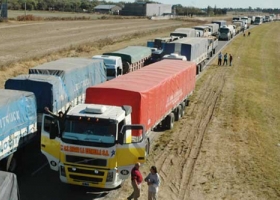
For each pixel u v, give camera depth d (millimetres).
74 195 15156
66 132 14227
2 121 14570
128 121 15414
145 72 22328
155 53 39750
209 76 43875
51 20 96125
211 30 80000
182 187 16500
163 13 172625
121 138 14086
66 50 50406
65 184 16047
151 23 114250
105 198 15000
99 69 26047
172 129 24234
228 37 83625
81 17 112438
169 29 96438
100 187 14352
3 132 14648
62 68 21250
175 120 26016
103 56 31469
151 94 18266
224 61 52938
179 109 25938
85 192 15438
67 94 20688
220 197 15820
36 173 16984
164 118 22484
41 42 58094
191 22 129875
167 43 39250
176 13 191125
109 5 176750
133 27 96500
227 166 19016
